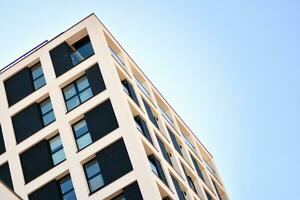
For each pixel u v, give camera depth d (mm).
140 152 43500
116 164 43625
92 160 45156
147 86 57219
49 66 51875
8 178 47688
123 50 55125
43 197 45312
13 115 50844
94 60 50062
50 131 48062
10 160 48375
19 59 53938
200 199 53906
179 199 46844
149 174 42281
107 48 50656
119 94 47188
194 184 55812
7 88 52719
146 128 48719
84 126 47250
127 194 41844
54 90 50156
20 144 48875
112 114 46312
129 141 44344
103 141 45156
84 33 52625
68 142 46625
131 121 45438
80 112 47531
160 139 51188
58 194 44906
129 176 42625
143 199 41219
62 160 46812
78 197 43406
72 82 50406
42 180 45969
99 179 43906
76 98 49219
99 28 52375
